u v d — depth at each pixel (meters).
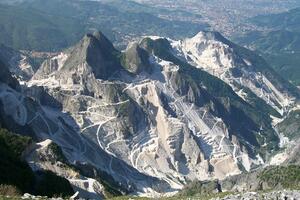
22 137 185.12
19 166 123.50
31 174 119.56
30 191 110.56
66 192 122.50
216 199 73.38
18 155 150.50
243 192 78.81
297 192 71.19
